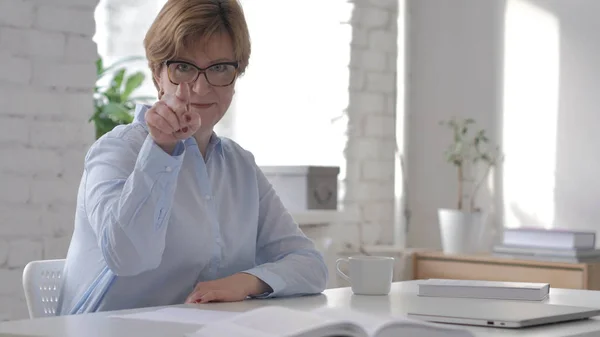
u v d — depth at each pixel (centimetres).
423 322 128
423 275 393
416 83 439
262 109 437
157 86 194
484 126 418
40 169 299
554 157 396
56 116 303
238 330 123
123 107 394
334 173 370
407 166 438
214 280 182
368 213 421
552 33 398
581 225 387
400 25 436
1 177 290
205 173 193
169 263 186
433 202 431
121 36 450
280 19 432
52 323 139
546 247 359
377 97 424
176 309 158
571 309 156
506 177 411
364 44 417
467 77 423
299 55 425
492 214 414
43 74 299
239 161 208
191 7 182
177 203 188
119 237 161
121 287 183
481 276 373
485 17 419
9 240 291
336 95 412
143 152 159
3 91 290
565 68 393
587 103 386
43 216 300
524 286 185
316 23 419
